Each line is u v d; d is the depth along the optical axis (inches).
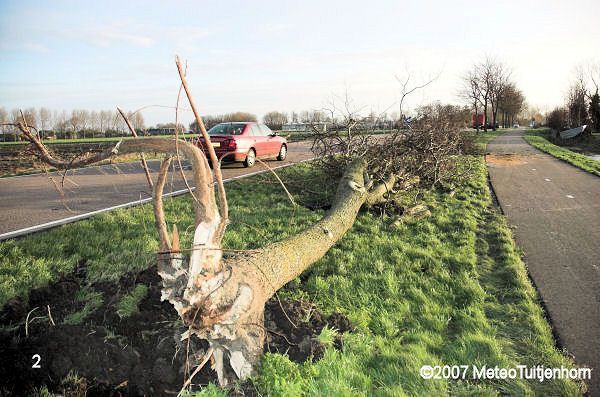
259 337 133.8
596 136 1525.6
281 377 121.5
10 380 119.3
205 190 130.4
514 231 274.7
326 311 162.9
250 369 127.1
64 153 636.1
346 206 240.8
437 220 288.0
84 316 144.7
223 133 524.7
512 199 376.8
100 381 120.3
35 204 314.7
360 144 357.4
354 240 238.8
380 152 350.3
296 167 502.6
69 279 173.3
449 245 239.8
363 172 305.0
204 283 128.0
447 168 448.5
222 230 132.7
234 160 502.3
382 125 407.2
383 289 182.5
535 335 148.9
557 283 191.9
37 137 143.2
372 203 293.1
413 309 167.8
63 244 206.7
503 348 142.4
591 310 166.7
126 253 199.6
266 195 352.2
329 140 374.3
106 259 191.6
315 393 116.9
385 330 152.6
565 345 143.5
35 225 247.9
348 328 151.8
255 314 135.5
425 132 404.8
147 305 151.2
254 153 540.4
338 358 133.9
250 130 537.0
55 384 119.1
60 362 123.2
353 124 366.3
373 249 226.5
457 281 191.3
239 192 360.2
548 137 1745.8
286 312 154.0
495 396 119.3
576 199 375.6
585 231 273.1
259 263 151.2
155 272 174.2
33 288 163.0
